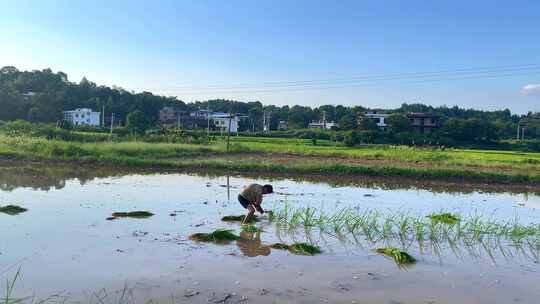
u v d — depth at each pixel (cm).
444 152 4762
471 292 855
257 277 887
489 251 1145
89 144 3634
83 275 856
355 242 1183
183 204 1639
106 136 4906
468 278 936
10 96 9131
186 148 4056
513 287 891
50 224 1237
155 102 12719
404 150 4500
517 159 4084
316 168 2914
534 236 1305
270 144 5625
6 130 4456
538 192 2473
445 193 2305
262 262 984
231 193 1964
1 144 3366
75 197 1705
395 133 8438
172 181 2344
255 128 12412
